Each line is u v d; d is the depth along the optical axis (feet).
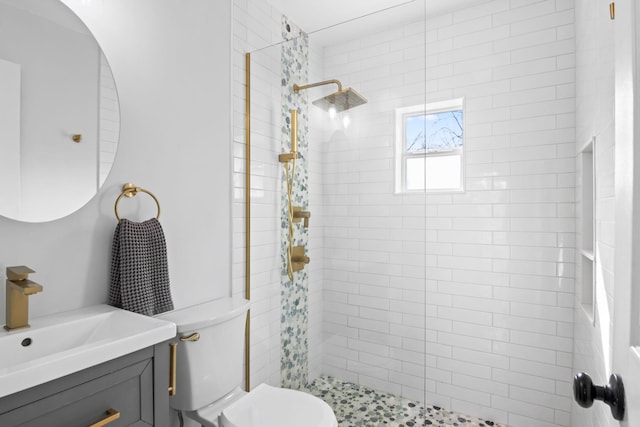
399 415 6.15
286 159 7.04
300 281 7.08
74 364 2.93
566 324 7.27
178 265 5.63
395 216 6.28
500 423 7.79
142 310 4.72
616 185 2.06
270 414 4.81
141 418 3.55
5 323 3.75
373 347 6.44
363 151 6.52
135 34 5.03
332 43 6.75
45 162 4.02
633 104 1.78
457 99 8.24
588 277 6.30
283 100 7.02
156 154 5.30
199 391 4.99
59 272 4.21
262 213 7.18
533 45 7.55
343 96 6.67
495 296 7.89
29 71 3.92
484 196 8.00
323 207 6.86
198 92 5.98
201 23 6.06
